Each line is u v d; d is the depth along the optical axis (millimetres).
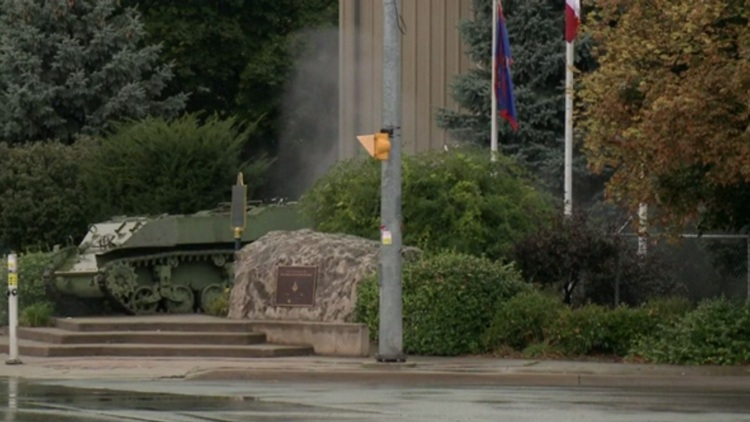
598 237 71688
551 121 93125
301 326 68938
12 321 67000
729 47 57875
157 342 71188
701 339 61594
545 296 67438
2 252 106188
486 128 94562
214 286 87000
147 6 139000
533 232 73562
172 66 129000
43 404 46250
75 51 121250
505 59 81750
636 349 63125
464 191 74938
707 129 56500
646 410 44000
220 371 60000
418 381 58094
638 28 61469
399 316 62250
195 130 101500
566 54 85562
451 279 66438
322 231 80375
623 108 61219
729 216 65312
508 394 50750
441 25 108312
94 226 85625
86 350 70125
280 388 54000
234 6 141250
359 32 114688
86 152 106812
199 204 100125
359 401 47281
